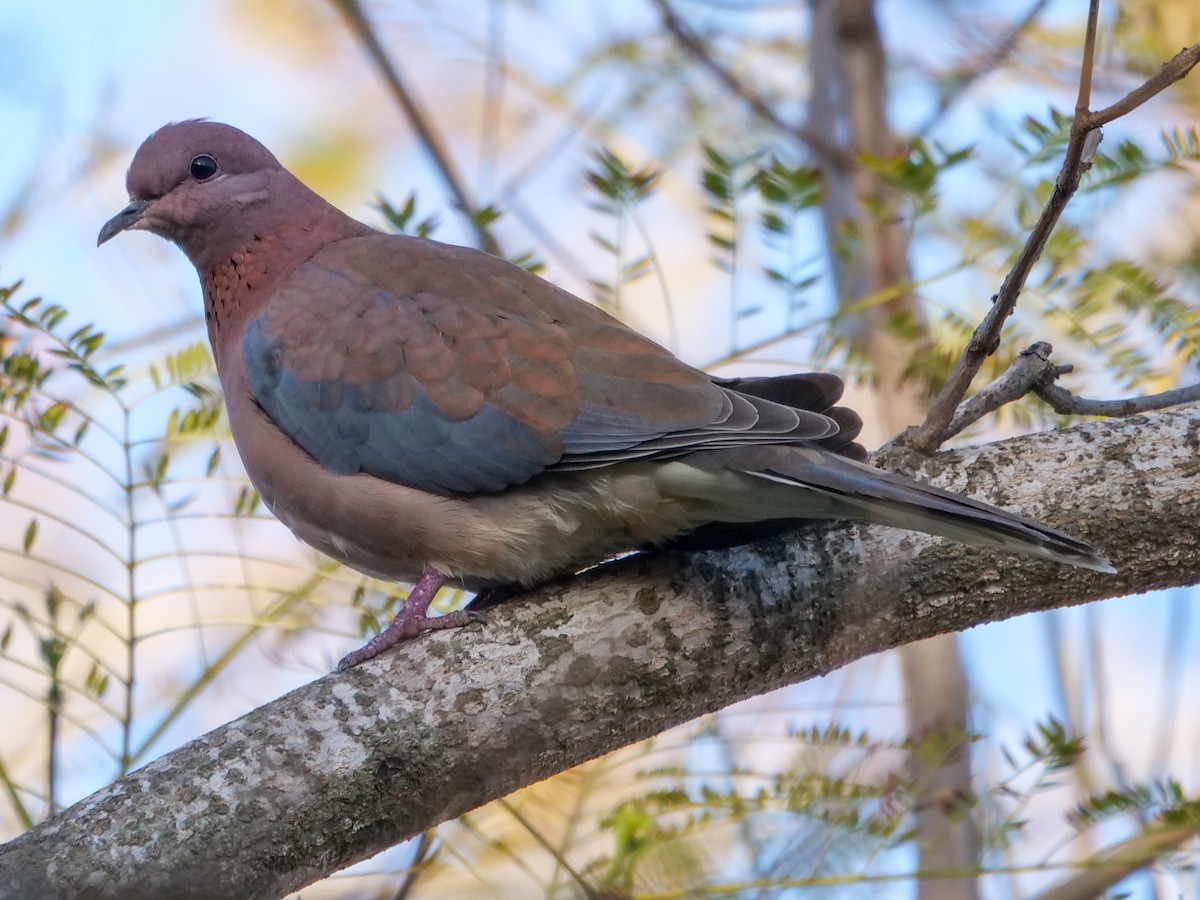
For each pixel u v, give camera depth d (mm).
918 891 9312
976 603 7980
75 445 8875
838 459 7734
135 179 10328
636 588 7828
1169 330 9367
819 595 7875
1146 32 12680
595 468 8281
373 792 7152
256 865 6879
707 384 8273
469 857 9469
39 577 13352
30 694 8859
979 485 8016
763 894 8789
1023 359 8508
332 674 7551
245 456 9219
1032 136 9555
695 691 7770
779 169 9430
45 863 6586
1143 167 9281
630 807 8859
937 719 10125
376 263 9227
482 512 8586
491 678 7461
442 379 8570
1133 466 7977
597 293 9766
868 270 11055
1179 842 8547
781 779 8945
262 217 10086
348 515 8789
